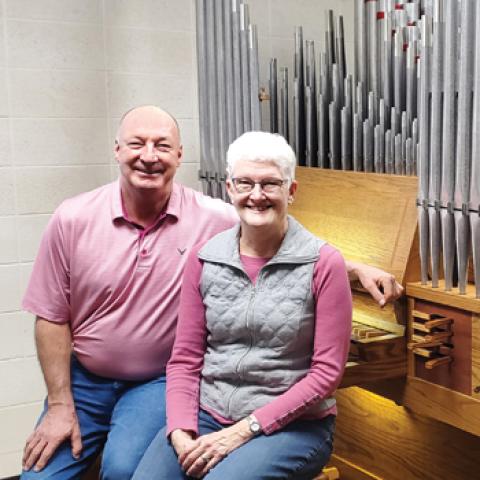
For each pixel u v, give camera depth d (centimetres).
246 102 326
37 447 243
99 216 249
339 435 318
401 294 246
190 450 204
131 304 246
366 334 253
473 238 229
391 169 277
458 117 229
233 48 329
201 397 220
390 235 262
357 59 314
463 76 225
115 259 246
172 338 248
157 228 249
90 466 253
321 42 389
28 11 339
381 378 251
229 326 213
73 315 253
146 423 235
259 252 215
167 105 367
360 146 291
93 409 253
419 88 246
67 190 354
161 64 363
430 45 240
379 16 300
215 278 216
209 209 256
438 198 240
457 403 239
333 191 294
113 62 355
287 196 213
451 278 240
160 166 243
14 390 354
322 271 207
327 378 205
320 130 314
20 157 345
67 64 347
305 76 337
